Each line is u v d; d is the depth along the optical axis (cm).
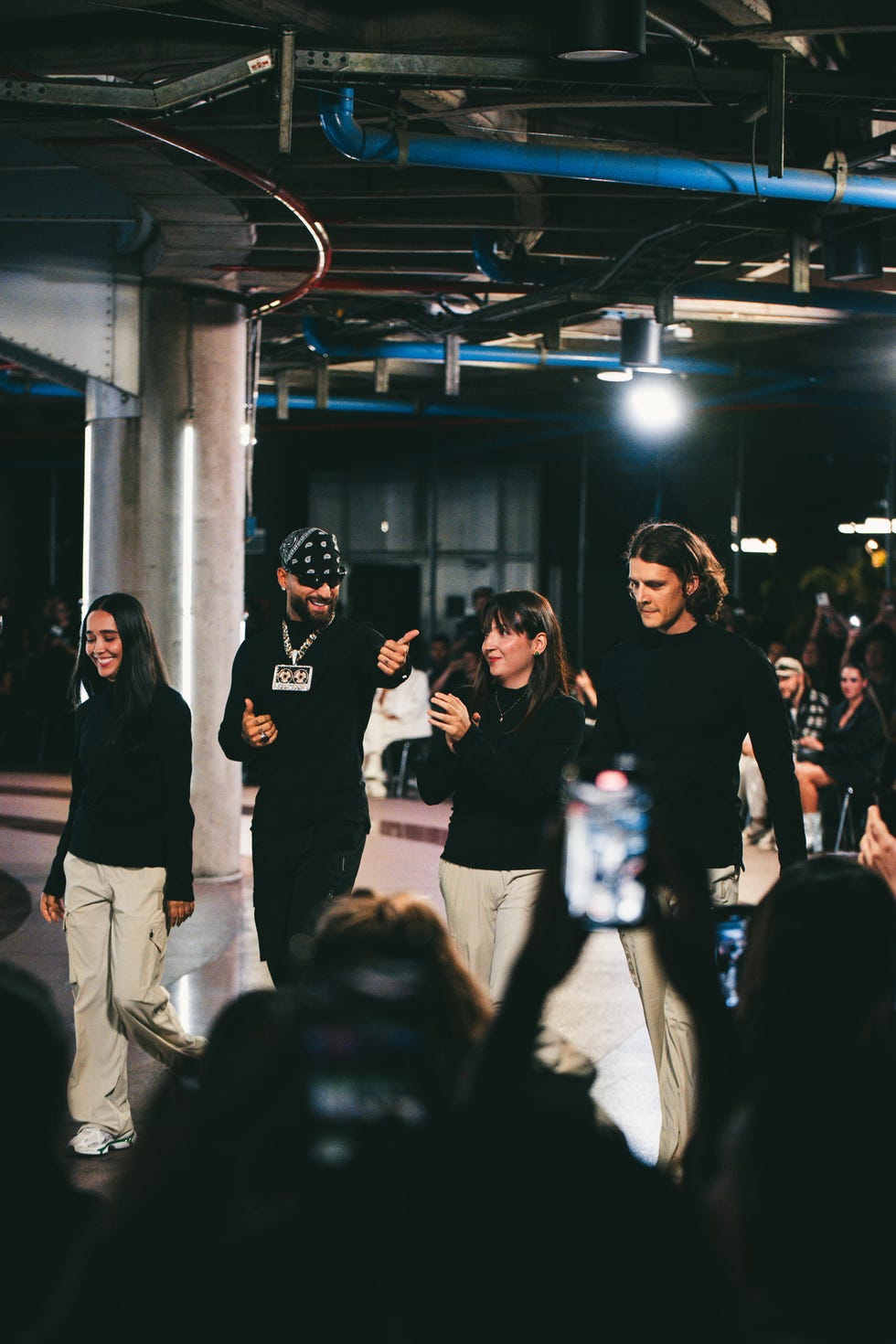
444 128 738
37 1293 162
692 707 420
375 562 2144
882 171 823
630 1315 143
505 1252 144
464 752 439
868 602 1722
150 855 480
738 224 867
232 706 489
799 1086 188
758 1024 195
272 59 596
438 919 186
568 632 1994
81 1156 473
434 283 1036
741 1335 150
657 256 943
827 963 191
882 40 692
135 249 978
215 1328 137
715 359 1420
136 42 644
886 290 1185
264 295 1023
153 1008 466
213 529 1014
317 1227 140
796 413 1773
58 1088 166
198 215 844
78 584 2238
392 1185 143
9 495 2252
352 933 183
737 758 428
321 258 910
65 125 702
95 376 993
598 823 167
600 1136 153
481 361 1354
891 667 1063
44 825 1255
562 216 925
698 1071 201
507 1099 154
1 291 973
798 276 879
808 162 770
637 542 432
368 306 1159
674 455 1862
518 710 462
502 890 450
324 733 480
